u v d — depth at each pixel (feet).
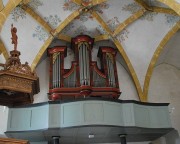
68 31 43.27
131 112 35.58
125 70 45.65
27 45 40.22
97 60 44.88
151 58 44.19
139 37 43.47
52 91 38.91
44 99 41.14
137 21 42.22
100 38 43.98
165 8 39.11
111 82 40.47
